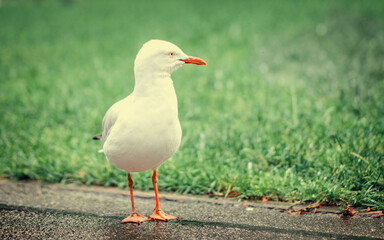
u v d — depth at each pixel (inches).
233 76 384.5
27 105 311.9
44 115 289.4
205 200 176.6
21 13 904.9
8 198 180.7
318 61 417.7
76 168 208.4
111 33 655.1
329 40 509.4
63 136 248.7
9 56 510.0
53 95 342.3
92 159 213.6
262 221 154.9
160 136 142.9
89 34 653.3
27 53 528.1
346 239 139.5
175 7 925.2
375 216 155.5
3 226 152.7
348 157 187.8
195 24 693.3
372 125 223.6
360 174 175.6
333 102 282.7
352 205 164.2
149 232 147.4
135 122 141.1
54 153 226.1
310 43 503.8
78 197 183.0
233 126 247.8
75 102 314.3
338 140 196.5
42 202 176.4
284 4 861.8
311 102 285.7
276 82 352.2
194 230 148.3
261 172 190.2
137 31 661.3
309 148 206.1
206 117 277.6
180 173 192.9
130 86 361.7
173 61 145.1
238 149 217.2
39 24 757.9
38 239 142.9
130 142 142.0
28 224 154.6
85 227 152.2
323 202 167.8
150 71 142.4
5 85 381.4
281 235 143.2
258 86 343.9
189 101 311.9
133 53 517.0
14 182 202.1
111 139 145.6
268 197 176.4
